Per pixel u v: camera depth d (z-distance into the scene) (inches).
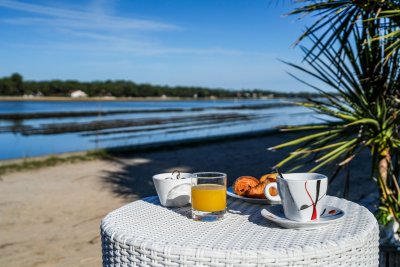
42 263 155.3
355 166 364.5
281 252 51.8
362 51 121.0
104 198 265.0
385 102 119.9
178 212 71.9
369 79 120.8
